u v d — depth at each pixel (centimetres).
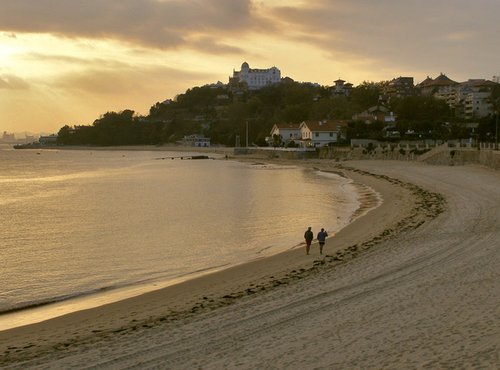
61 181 9894
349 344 1542
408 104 16112
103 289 2680
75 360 1622
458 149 9112
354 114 18650
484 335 1486
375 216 4469
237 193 7056
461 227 3469
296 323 1797
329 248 3253
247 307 2077
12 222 4850
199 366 1479
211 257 3306
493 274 2172
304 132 15975
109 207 5878
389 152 11656
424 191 5897
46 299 2527
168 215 5175
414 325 1647
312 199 6125
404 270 2422
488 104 18325
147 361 1559
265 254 3319
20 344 1858
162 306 2264
